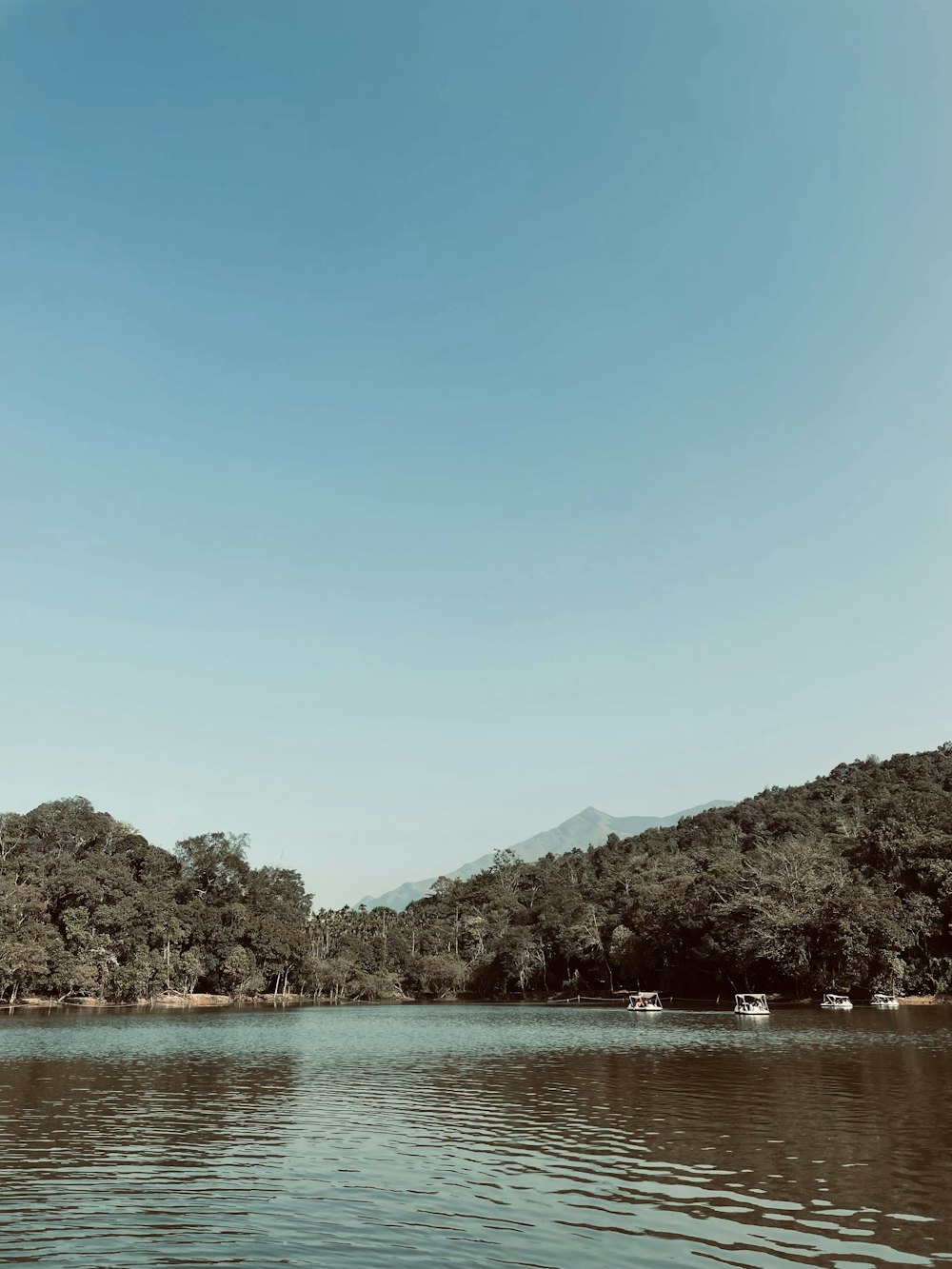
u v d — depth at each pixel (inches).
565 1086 1582.2
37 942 4702.3
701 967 4936.0
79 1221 770.8
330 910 7583.7
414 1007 5462.6
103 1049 2406.5
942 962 3863.2
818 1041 2257.6
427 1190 868.6
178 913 5615.2
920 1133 1089.4
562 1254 679.1
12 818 5876.0
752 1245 691.4
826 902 3878.0
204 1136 1157.7
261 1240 716.0
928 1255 664.4
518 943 6579.7
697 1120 1208.8
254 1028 3287.4
